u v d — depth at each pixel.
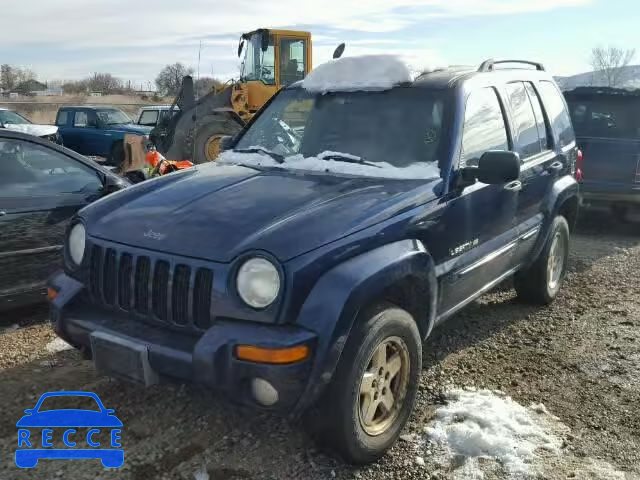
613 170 8.00
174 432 3.30
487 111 4.15
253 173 3.72
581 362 4.28
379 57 4.21
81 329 3.08
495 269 4.24
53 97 41.34
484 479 2.94
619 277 6.33
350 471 2.99
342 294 2.67
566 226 5.46
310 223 2.87
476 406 3.55
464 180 3.64
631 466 3.07
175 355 2.71
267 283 2.62
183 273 2.81
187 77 13.81
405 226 3.15
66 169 4.95
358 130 3.96
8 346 4.34
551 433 3.35
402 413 3.21
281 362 2.53
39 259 4.69
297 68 13.76
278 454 3.11
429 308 3.34
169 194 3.41
